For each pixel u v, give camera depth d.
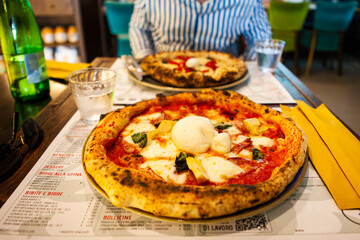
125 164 0.71
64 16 3.58
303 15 3.65
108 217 0.61
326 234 0.57
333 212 0.62
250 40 1.90
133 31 1.88
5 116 1.04
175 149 0.75
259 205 0.58
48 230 0.58
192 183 0.65
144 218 0.61
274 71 1.47
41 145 0.85
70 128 0.94
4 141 0.88
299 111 1.01
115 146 0.78
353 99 3.40
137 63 1.46
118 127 0.82
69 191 0.68
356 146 0.80
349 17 3.72
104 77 1.11
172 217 0.56
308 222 0.60
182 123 0.76
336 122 0.93
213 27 1.76
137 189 0.58
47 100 1.18
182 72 1.29
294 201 0.65
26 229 0.58
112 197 0.58
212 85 1.20
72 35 3.36
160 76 1.22
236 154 0.75
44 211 0.62
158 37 1.91
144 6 1.81
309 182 0.71
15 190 0.67
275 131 0.85
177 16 1.72
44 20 3.65
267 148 0.77
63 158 0.79
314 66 4.57
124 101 1.14
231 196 0.57
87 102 0.96
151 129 0.85
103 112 1.00
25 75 1.11
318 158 0.77
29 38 1.17
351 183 0.68
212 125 0.79
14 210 0.62
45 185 0.69
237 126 0.88
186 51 1.53
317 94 3.52
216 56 1.51
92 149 0.71
